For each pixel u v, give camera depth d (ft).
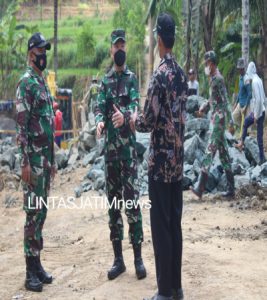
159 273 15.60
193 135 35.09
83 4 221.25
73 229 26.99
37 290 18.26
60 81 143.02
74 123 63.05
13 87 108.68
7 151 42.57
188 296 16.94
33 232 18.40
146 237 23.53
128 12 151.94
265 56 65.87
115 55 18.75
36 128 18.15
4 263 21.94
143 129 15.37
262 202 28.45
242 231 24.11
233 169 32.01
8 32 106.32
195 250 21.36
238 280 18.13
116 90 18.76
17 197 37.37
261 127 33.42
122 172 18.75
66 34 181.47
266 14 65.00
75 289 18.34
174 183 15.75
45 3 215.92
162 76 15.23
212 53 28.12
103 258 21.65
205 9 64.49
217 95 28.27
